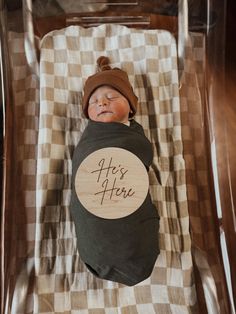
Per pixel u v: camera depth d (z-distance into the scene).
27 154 0.79
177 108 0.80
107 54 0.83
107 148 0.67
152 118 0.81
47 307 0.71
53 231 0.75
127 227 0.64
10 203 0.75
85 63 0.82
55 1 0.84
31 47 0.80
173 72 0.81
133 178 0.67
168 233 0.76
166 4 0.86
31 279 0.72
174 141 0.79
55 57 0.81
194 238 0.78
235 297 0.68
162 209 0.77
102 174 0.67
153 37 0.83
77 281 0.73
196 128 0.83
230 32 0.97
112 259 0.64
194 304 0.73
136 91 0.82
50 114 0.77
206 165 0.81
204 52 0.84
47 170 0.75
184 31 0.80
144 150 0.69
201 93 0.84
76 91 0.80
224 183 0.76
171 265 0.74
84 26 0.86
